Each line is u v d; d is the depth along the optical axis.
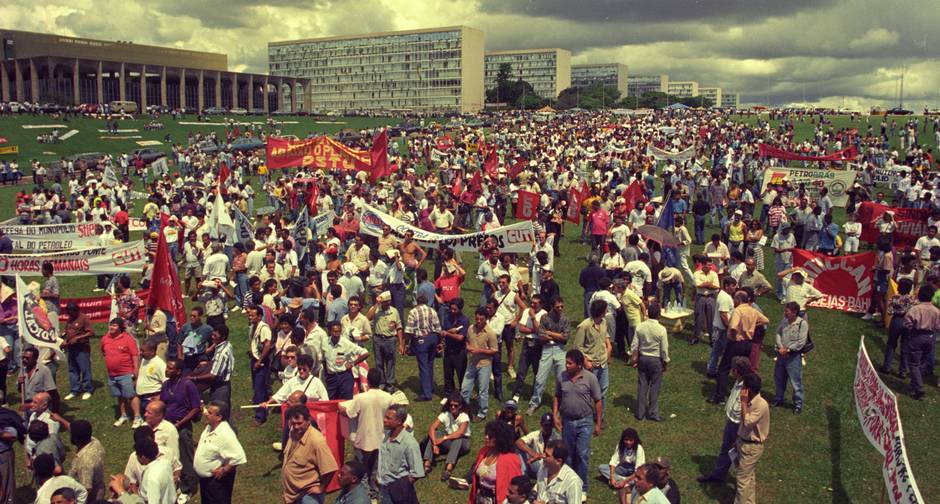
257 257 18.16
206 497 8.78
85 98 123.44
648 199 28.00
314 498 8.47
